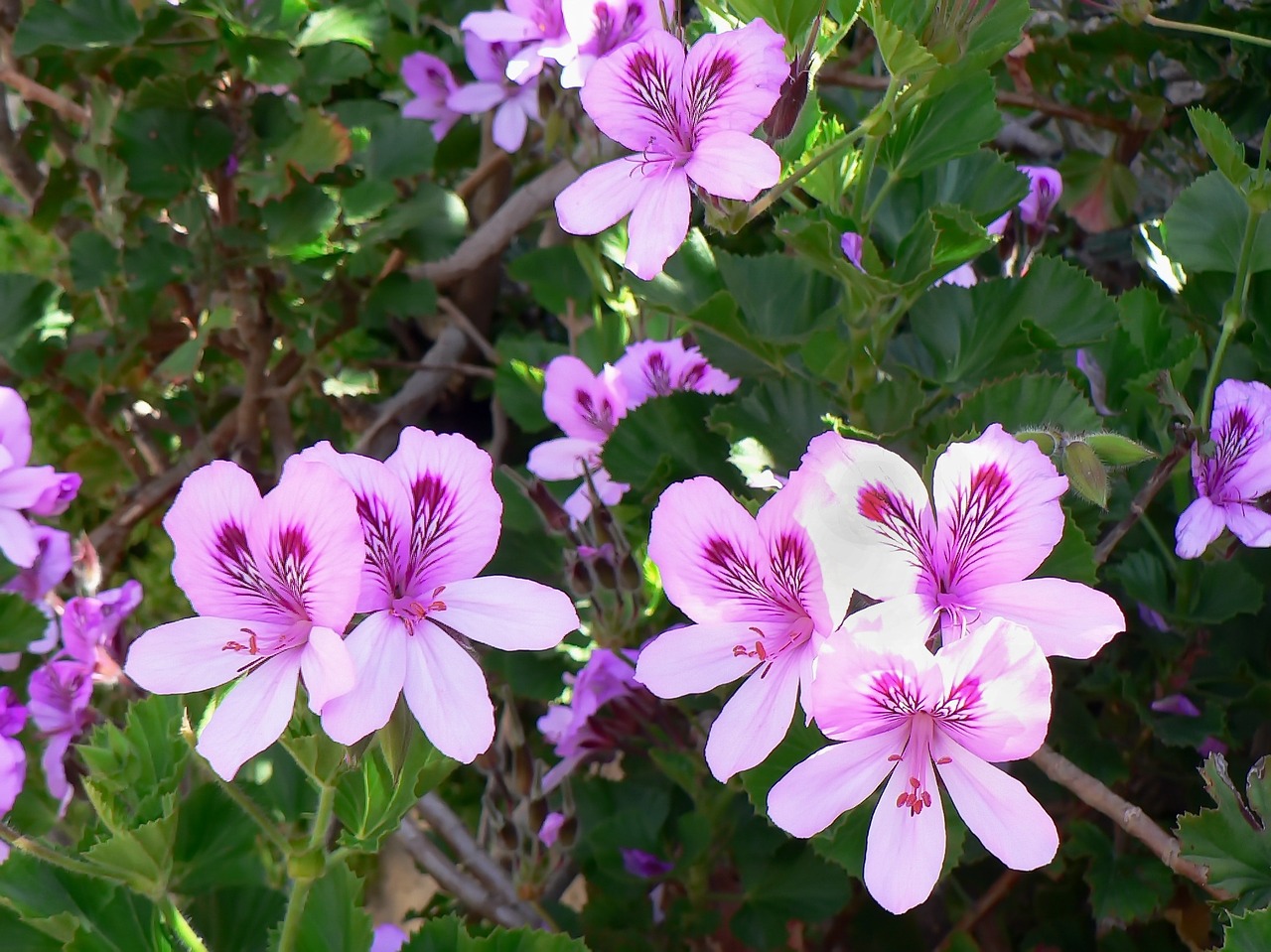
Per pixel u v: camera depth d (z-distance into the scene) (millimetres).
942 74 331
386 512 271
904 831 249
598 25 357
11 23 566
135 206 533
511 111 579
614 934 448
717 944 474
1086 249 577
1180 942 454
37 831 408
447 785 610
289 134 525
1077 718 427
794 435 384
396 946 413
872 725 248
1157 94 521
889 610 245
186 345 514
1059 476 256
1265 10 476
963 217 351
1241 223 388
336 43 534
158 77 492
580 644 441
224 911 372
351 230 567
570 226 297
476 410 747
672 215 289
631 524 435
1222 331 383
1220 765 310
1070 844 423
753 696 265
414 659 263
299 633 269
